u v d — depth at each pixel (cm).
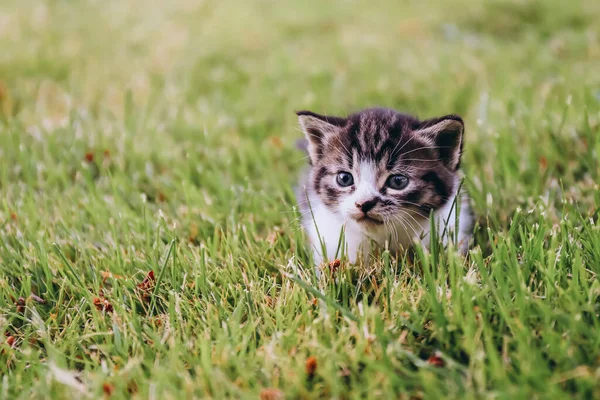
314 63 81
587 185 59
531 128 63
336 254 54
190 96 74
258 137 68
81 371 51
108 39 92
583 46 80
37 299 54
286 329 51
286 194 61
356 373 49
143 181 63
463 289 50
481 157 63
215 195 61
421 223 55
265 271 54
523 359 48
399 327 50
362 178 55
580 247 53
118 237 57
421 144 55
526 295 50
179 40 92
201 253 53
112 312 53
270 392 48
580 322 49
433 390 47
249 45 90
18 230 57
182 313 52
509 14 96
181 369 50
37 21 99
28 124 68
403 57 80
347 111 69
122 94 73
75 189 61
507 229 57
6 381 49
